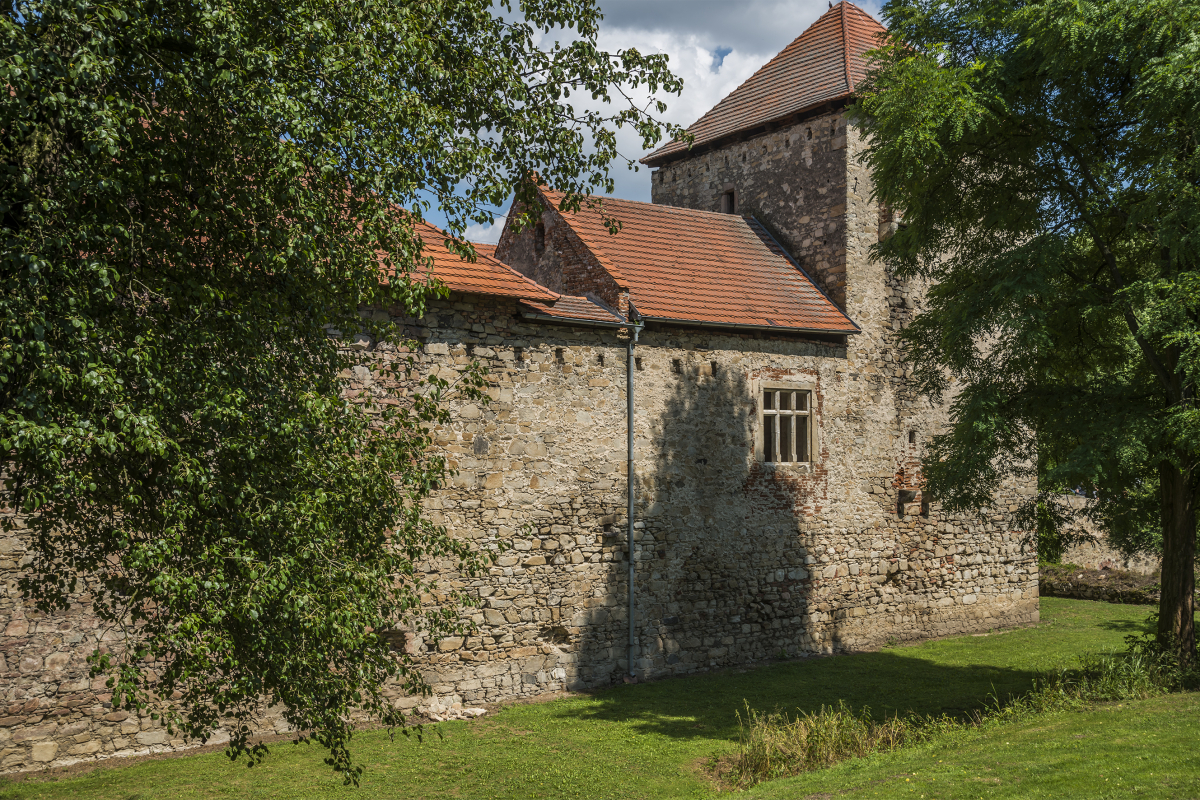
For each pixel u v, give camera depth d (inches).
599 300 583.2
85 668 383.9
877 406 678.5
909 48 488.7
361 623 237.8
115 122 191.0
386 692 461.7
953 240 519.2
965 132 453.7
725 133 793.6
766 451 627.8
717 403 596.1
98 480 229.8
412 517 274.4
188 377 218.2
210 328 228.7
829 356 655.8
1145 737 320.5
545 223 657.0
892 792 290.8
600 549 538.6
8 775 364.8
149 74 220.4
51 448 185.0
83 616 384.5
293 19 221.1
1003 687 526.6
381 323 287.3
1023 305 429.4
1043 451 501.0
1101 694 416.2
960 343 468.8
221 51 203.3
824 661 610.2
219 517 225.1
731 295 627.2
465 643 485.1
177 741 405.4
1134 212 411.2
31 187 198.5
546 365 525.3
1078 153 463.2
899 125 449.4
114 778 365.1
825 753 375.9
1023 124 461.7
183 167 229.8
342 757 261.6
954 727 406.6
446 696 476.7
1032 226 473.4
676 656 565.0
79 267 200.5
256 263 239.5
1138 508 478.6
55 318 195.9
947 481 468.1
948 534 715.4
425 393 477.4
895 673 571.2
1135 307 410.3
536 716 468.1
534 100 300.2
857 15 820.0
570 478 529.7
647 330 570.6
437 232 526.6
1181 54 374.9
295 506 223.0
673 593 567.5
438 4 263.4
